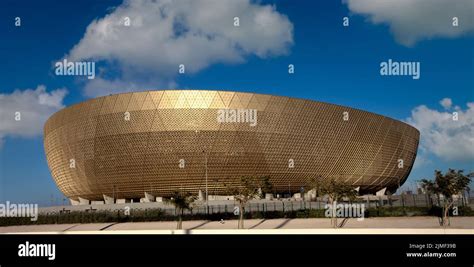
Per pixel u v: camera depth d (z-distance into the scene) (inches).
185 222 1999.3
